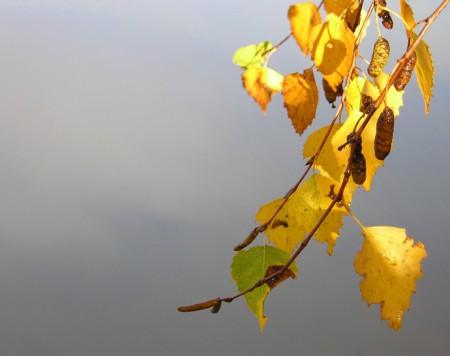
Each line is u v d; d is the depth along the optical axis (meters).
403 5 0.74
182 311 0.75
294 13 0.76
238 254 0.78
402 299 0.75
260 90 0.77
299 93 0.77
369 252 0.75
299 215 0.79
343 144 0.75
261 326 0.76
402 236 0.75
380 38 0.75
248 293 0.77
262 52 0.77
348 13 0.76
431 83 0.72
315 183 0.79
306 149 0.79
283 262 0.77
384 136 0.74
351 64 0.75
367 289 0.75
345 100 0.77
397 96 0.77
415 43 0.73
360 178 0.74
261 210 0.79
